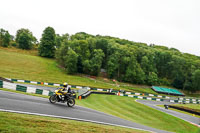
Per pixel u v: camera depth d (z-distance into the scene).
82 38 106.44
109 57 92.50
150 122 19.38
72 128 7.69
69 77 67.94
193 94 93.88
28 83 41.41
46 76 60.69
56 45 104.31
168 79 106.06
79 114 11.64
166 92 78.62
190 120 25.88
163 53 112.38
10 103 10.17
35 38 144.00
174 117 24.92
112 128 9.62
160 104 42.75
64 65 84.62
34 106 10.84
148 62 96.38
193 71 97.88
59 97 13.58
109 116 14.49
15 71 56.62
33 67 69.88
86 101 27.41
